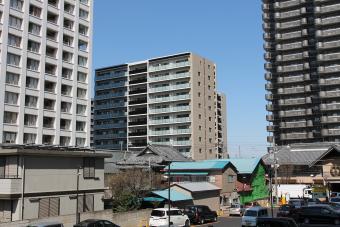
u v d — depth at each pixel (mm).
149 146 71438
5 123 66938
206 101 109688
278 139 109625
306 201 47250
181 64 107250
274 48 114688
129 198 40250
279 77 111062
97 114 119625
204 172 56469
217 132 114438
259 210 35062
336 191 65250
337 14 103750
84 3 86438
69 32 81562
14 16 70500
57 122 76500
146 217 36969
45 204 31938
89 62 85500
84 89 83875
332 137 101000
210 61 113562
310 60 108625
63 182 33844
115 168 65750
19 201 29984
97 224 25766
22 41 71250
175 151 75562
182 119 104750
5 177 30766
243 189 59812
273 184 70812
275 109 111500
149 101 110188
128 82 115000
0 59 67312
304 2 109750
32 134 71375
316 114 105000
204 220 39719
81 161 35938
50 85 76688
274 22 116250
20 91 70000
